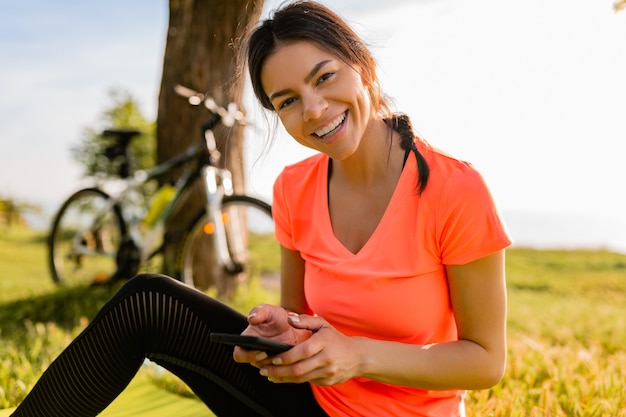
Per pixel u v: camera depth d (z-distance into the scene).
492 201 1.32
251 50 1.37
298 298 1.72
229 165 4.39
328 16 1.33
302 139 1.37
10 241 10.55
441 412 1.42
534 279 7.59
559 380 2.43
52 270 5.21
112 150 4.64
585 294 6.57
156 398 2.38
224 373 1.52
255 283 4.70
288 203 1.59
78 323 4.03
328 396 1.48
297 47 1.31
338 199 1.51
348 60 1.33
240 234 4.51
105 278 4.50
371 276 1.37
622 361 2.84
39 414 1.51
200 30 4.32
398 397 1.41
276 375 1.23
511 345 3.00
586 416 2.11
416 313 1.37
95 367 1.49
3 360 2.85
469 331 1.35
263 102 1.45
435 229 1.34
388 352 1.28
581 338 4.03
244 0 4.17
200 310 1.53
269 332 1.39
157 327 1.50
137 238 4.32
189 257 4.10
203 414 2.19
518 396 2.20
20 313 4.22
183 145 4.44
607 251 10.48
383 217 1.39
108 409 2.26
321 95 1.31
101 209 4.79
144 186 4.70
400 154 1.43
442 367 1.30
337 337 1.26
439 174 1.35
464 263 1.33
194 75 4.35
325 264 1.47
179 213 4.44
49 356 2.96
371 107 1.40
